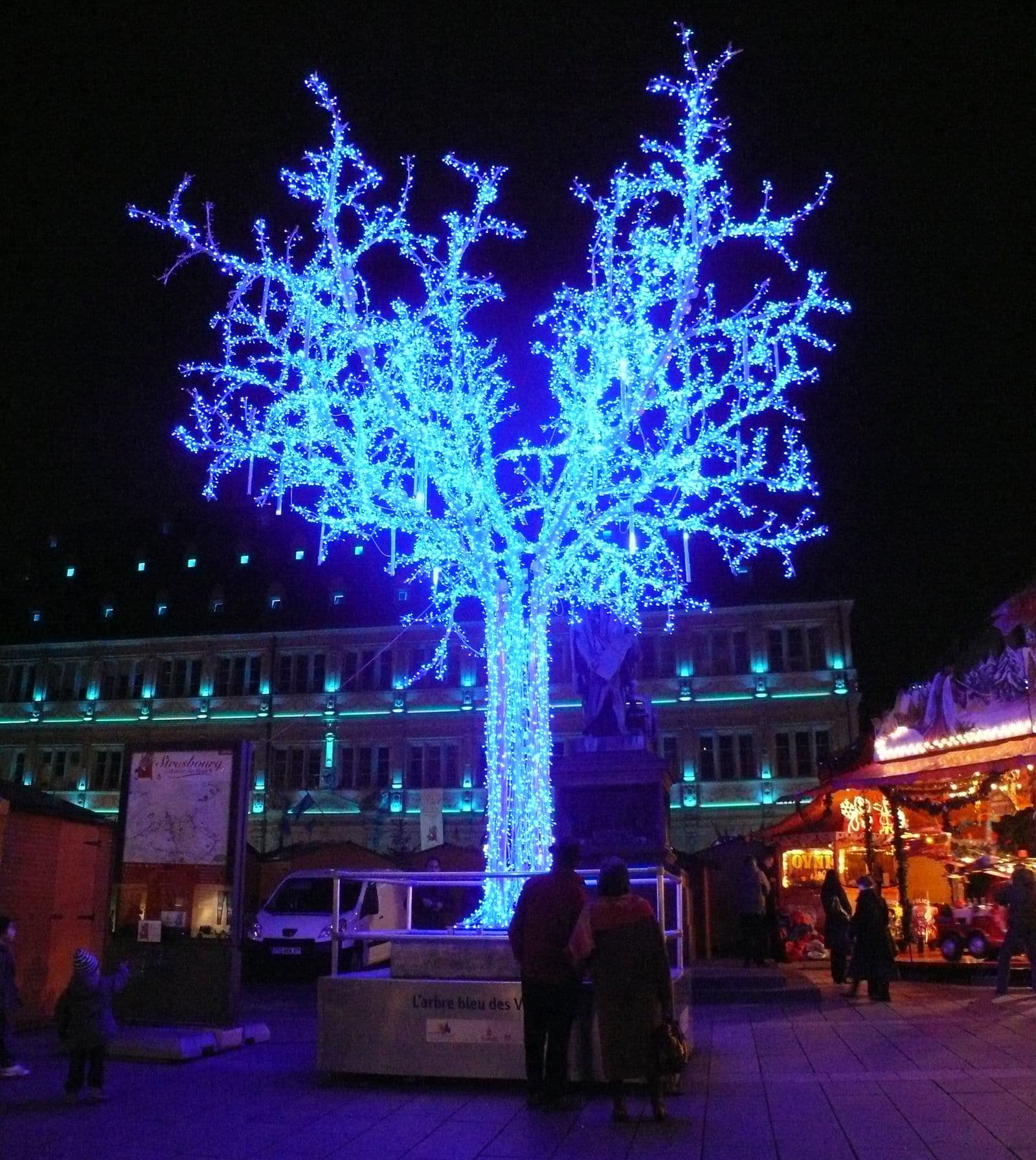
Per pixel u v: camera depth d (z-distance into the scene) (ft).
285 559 166.50
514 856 35.96
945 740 61.05
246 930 73.56
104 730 158.92
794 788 138.92
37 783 159.12
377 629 155.12
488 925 35.09
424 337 37.11
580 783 51.47
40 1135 23.75
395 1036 29.91
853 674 141.08
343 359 37.35
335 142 36.99
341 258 36.37
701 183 36.27
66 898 45.39
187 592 166.09
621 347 36.24
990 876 63.16
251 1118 25.52
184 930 37.45
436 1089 28.86
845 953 60.39
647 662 146.51
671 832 136.98
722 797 140.05
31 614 169.48
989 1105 25.61
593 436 36.17
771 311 37.99
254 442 38.24
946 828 68.90
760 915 67.51
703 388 37.47
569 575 42.24
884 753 67.67
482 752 147.64
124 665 161.79
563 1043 26.63
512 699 37.01
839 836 83.87
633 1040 24.71
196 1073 31.58
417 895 92.79
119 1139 23.38
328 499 40.29
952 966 59.31
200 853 37.78
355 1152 22.27
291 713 153.89
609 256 36.83
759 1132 23.54
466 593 45.16
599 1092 28.14
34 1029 42.37
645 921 25.53
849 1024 42.01
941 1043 35.81
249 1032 37.70
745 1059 33.88
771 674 142.61
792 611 144.56
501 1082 29.60
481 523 37.76
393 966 30.91
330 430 37.09
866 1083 28.96
